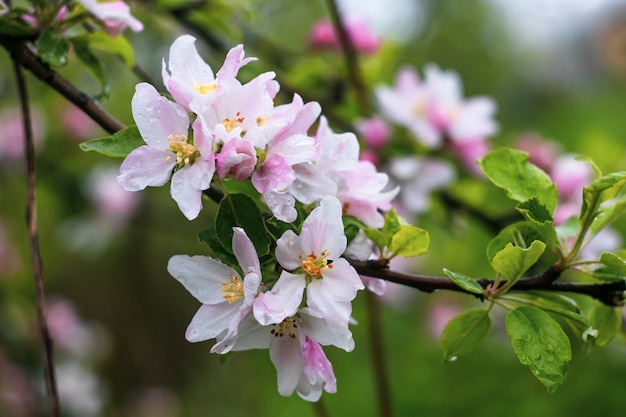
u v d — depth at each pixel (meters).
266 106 0.69
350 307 0.68
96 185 1.69
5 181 1.93
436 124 1.10
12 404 1.68
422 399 1.74
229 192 0.71
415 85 1.13
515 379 1.69
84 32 0.79
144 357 2.66
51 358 0.76
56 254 2.32
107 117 0.74
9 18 0.76
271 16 2.05
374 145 1.08
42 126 1.61
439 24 2.86
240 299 0.68
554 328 0.69
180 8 1.03
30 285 2.04
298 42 2.16
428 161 1.10
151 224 1.78
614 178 0.69
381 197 0.72
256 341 0.69
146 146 0.68
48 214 2.03
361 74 1.14
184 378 2.77
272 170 0.68
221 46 1.06
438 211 1.21
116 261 2.56
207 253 1.68
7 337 1.71
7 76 1.54
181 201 0.68
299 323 0.69
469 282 0.70
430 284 0.70
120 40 0.79
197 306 2.83
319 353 0.68
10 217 2.11
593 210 0.70
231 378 2.74
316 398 0.69
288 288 0.68
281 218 0.68
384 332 2.05
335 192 0.69
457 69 2.94
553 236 0.70
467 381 1.75
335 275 0.68
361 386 1.97
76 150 1.67
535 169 0.73
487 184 1.19
